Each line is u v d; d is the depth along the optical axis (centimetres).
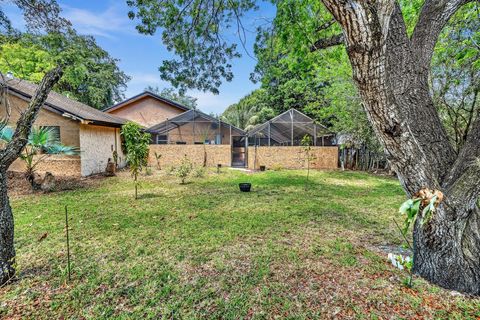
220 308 234
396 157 239
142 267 310
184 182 956
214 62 634
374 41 186
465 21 436
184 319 220
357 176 1135
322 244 379
